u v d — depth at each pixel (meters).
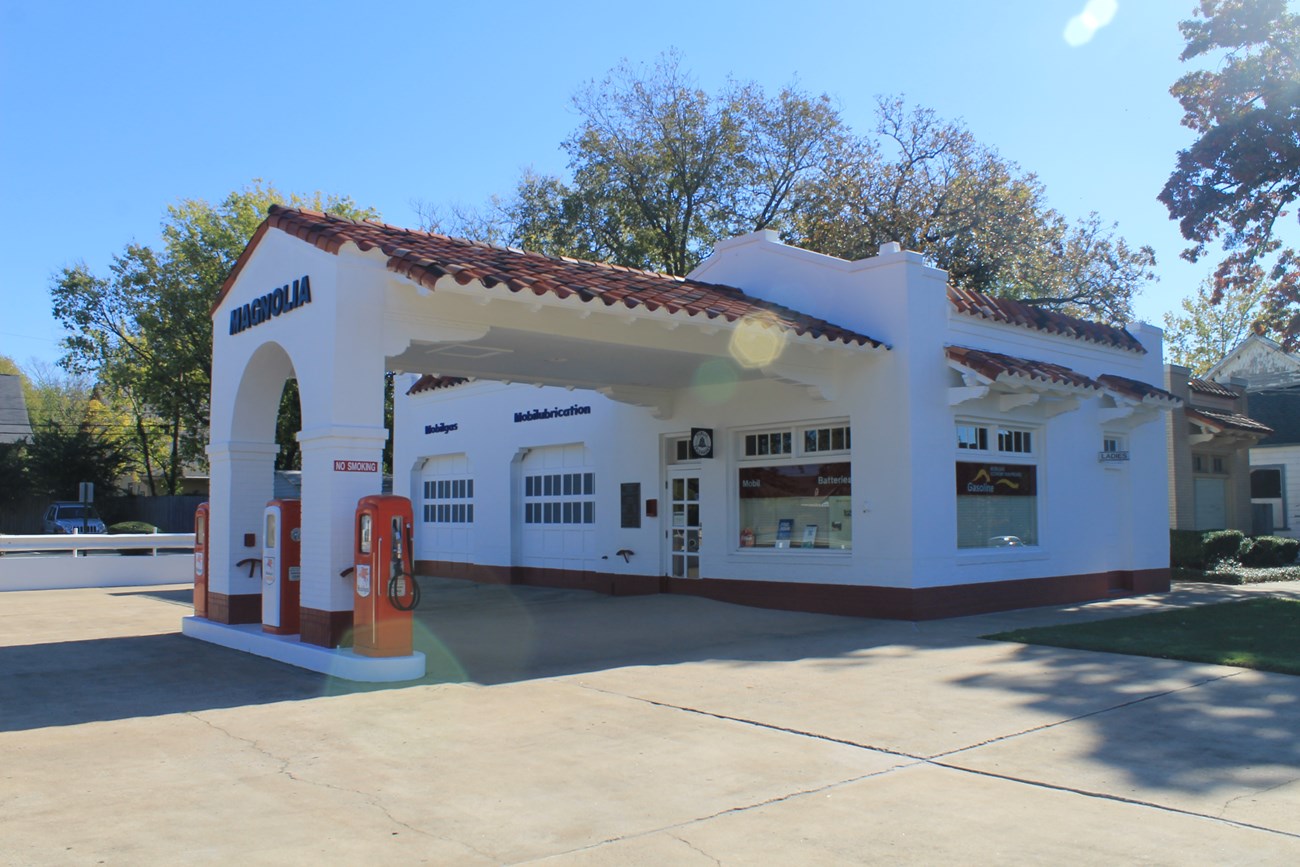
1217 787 5.71
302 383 10.21
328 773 6.19
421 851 4.85
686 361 13.48
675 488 16.73
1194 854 4.71
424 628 12.57
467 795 5.75
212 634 11.70
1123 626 12.16
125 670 9.83
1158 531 17.89
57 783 5.96
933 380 13.52
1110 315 29.91
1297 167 19.45
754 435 15.33
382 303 9.93
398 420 23.55
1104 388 15.76
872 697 8.27
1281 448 29.58
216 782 6.00
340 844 4.94
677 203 33.25
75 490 39.59
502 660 10.24
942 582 13.31
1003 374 13.04
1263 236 20.50
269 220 11.04
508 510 19.97
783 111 33.03
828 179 30.47
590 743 6.89
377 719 7.62
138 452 46.06
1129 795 5.61
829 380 13.88
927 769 6.20
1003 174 29.81
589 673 9.49
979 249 29.02
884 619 13.12
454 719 7.61
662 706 8.03
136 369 38.72
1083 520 16.02
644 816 5.37
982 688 8.56
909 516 12.99
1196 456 24.50
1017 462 15.02
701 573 15.86
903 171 30.05
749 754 6.59
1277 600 15.74
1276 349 37.66
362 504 9.41
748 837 5.03
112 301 38.69
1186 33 20.47
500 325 10.73
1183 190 20.41
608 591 17.64
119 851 4.81
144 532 26.92
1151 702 7.89
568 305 10.34
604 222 33.09
